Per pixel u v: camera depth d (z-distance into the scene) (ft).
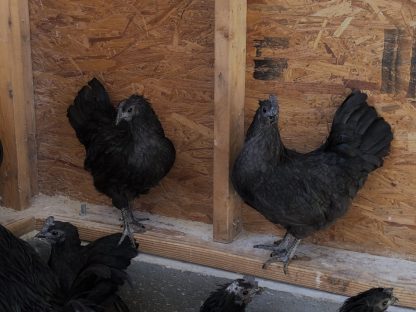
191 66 4.28
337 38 3.90
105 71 4.54
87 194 4.84
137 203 4.69
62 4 4.53
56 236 4.00
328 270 3.93
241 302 3.57
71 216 4.65
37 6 4.61
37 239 4.51
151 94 4.45
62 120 4.77
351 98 3.85
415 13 3.70
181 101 4.37
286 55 4.04
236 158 4.00
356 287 3.83
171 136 4.47
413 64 3.77
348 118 3.84
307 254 4.12
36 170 4.93
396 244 4.04
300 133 4.13
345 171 3.81
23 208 4.75
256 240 4.31
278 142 3.72
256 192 3.80
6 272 2.71
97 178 4.32
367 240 4.11
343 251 4.16
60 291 3.24
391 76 3.83
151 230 4.43
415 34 3.72
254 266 4.08
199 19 4.16
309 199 3.74
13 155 4.66
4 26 4.46
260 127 3.70
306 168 3.77
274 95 3.79
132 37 4.39
